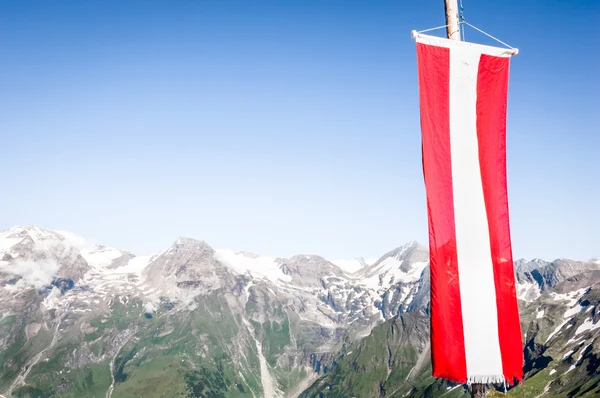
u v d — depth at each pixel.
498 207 28.28
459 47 29.34
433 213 27.69
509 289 27.53
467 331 26.73
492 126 29.08
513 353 26.84
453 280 27.14
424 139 28.42
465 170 28.34
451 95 28.94
